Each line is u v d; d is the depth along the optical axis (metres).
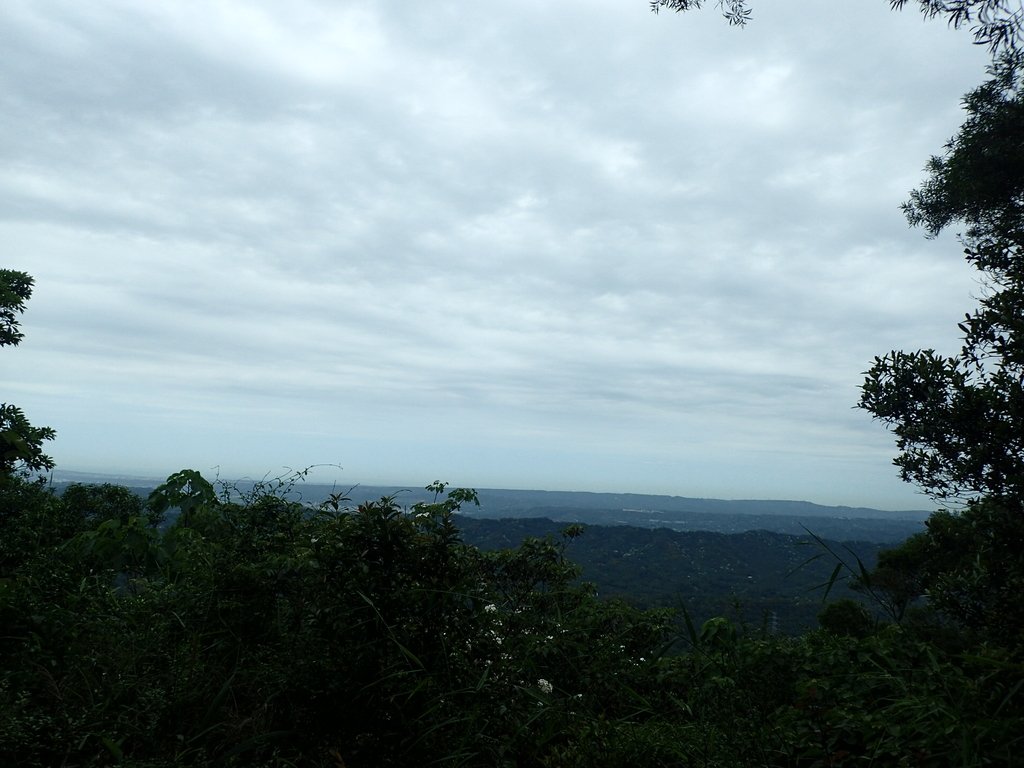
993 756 2.21
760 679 2.90
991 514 3.78
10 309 8.61
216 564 3.09
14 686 2.53
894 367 4.08
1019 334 3.65
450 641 2.69
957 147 7.26
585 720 2.81
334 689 2.44
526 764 2.71
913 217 8.12
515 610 3.42
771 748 2.50
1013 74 6.27
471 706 2.60
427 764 2.38
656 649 3.56
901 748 2.34
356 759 2.38
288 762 2.31
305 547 2.97
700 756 2.52
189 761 2.31
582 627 3.57
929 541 4.70
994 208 7.20
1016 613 3.38
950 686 2.70
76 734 2.26
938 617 3.95
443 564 2.82
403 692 2.47
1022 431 3.62
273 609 2.92
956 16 4.55
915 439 3.99
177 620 2.96
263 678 2.61
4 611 2.87
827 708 2.66
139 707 2.48
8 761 2.09
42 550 3.63
